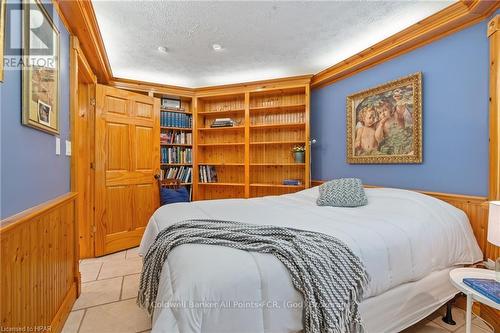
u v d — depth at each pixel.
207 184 4.17
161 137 3.96
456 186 2.08
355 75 3.03
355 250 1.33
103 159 3.08
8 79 1.06
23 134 1.20
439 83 2.20
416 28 2.22
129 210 3.32
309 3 2.00
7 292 1.04
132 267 2.72
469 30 2.00
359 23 2.28
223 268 1.04
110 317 1.82
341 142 3.22
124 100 3.29
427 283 1.62
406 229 1.59
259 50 2.81
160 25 2.30
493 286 1.30
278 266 1.11
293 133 3.82
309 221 1.69
